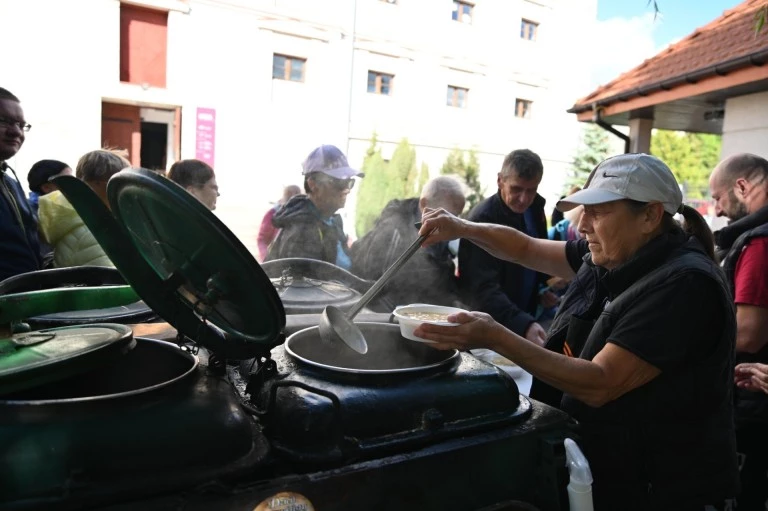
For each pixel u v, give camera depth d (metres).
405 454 1.04
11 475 0.79
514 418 1.22
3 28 9.62
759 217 2.16
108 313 1.69
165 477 0.87
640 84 5.55
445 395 1.17
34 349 1.02
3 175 2.54
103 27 10.39
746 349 1.98
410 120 14.55
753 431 2.07
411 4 14.06
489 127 15.97
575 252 1.82
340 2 12.88
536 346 1.22
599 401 1.22
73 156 10.42
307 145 12.97
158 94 11.11
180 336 1.23
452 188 2.79
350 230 12.42
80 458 0.82
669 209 1.30
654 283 1.25
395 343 1.63
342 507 0.96
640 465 1.32
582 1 16.97
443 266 2.74
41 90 10.03
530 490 1.21
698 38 6.05
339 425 1.01
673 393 1.27
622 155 1.35
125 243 1.13
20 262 2.46
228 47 11.73
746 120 4.66
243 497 0.87
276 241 2.90
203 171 3.12
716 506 1.57
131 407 0.90
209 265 1.04
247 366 1.32
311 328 1.52
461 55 15.09
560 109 17.20
